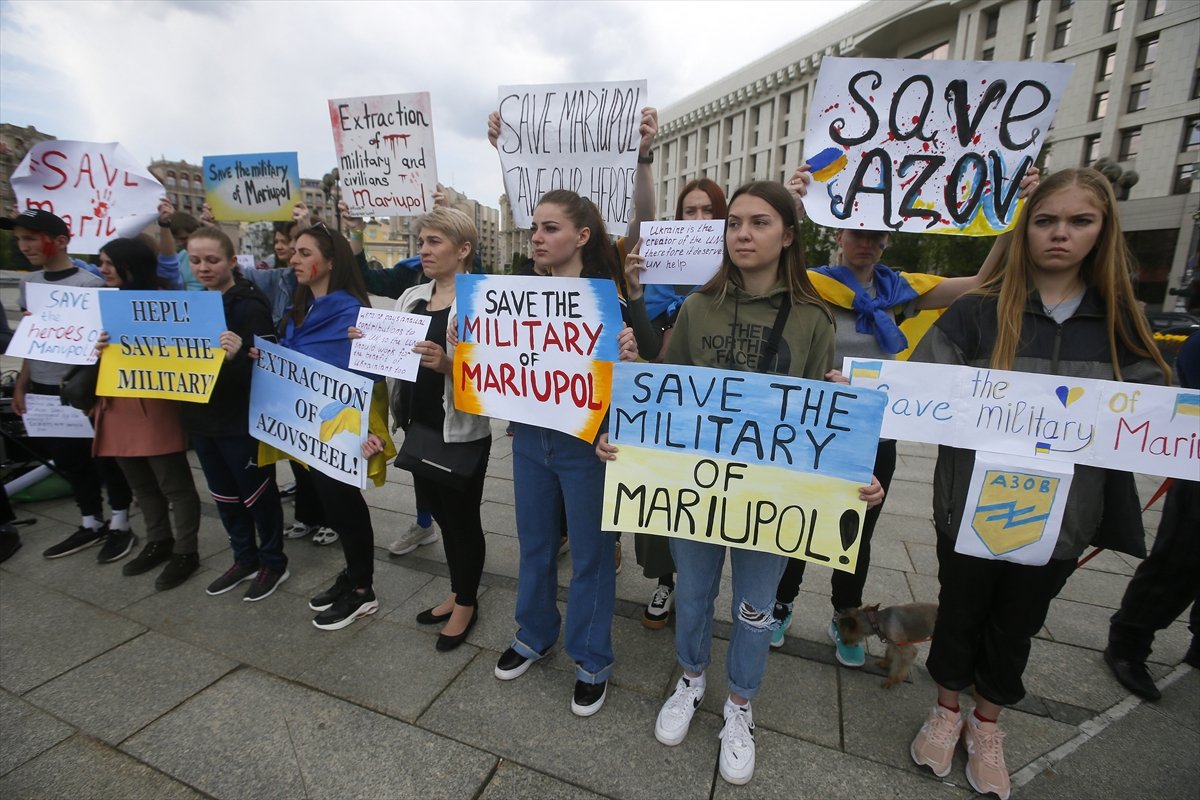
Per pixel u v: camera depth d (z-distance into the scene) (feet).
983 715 6.00
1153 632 7.27
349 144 10.46
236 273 9.28
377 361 7.45
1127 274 5.20
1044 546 5.37
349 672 7.48
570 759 6.16
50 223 9.99
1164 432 5.11
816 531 5.52
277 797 5.69
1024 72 6.24
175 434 9.30
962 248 64.13
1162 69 89.40
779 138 157.58
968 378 5.56
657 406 5.89
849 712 6.88
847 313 7.27
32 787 5.77
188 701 6.95
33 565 10.20
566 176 8.37
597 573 6.73
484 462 7.84
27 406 10.09
